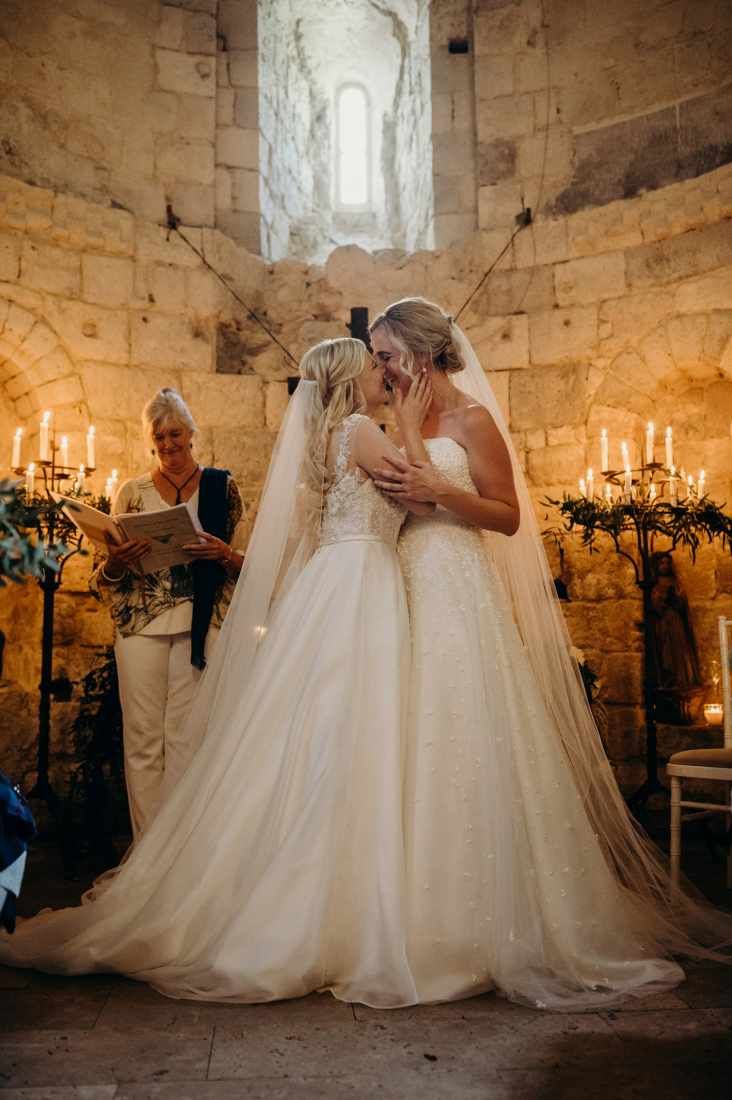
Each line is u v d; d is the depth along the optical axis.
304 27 7.97
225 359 6.55
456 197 6.88
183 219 6.57
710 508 5.10
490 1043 2.19
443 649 2.79
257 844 2.64
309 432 3.09
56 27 6.17
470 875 2.56
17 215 5.71
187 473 3.85
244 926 2.49
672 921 3.02
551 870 2.64
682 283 5.93
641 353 6.02
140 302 6.19
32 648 5.60
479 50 6.88
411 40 7.69
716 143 6.03
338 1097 1.93
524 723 2.79
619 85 6.45
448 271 6.60
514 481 3.35
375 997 2.41
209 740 2.98
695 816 3.54
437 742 2.67
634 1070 2.05
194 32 6.79
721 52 6.07
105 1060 2.11
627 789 5.61
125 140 6.43
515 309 6.45
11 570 1.89
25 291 5.73
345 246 6.68
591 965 2.57
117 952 2.61
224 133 6.89
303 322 6.63
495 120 6.78
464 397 3.22
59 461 5.75
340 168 8.47
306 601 2.90
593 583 5.89
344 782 2.60
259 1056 2.13
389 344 3.18
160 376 6.20
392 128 8.35
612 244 6.22
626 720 5.72
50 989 2.57
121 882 2.84
